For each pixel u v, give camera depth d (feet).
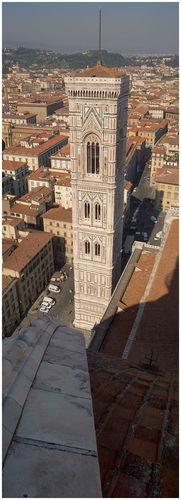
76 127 257.55
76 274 326.65
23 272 380.37
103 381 55.47
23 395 35.65
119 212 309.22
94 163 270.67
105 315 199.11
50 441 30.86
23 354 41.55
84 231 300.20
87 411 35.35
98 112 245.65
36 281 418.31
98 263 310.86
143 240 538.88
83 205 288.71
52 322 53.88
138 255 264.11
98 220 291.17
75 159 270.87
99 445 37.76
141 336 166.50
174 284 192.13
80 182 278.67
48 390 37.58
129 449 37.22
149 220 608.60
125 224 587.27
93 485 27.55
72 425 33.14
